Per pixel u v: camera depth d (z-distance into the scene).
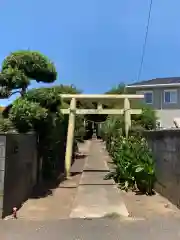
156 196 10.12
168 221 7.00
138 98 16.78
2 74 10.52
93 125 57.81
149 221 7.01
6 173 7.31
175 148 8.59
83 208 8.22
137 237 5.83
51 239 5.73
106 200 9.21
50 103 11.21
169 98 28.03
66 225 6.70
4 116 10.85
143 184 10.72
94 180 13.17
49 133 12.20
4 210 7.27
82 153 28.47
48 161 13.16
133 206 8.66
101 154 27.64
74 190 11.23
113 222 6.93
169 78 31.12
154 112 23.55
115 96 16.67
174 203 8.68
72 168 17.89
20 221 7.03
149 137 12.41
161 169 10.20
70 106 16.58
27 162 9.66
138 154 11.23
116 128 23.36
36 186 11.40
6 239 5.74
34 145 10.78
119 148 12.94
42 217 7.43
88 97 16.61
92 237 5.84
